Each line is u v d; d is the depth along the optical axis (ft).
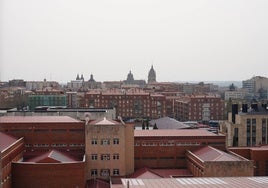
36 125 366.02
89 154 349.00
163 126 597.52
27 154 355.56
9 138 340.80
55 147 368.27
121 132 350.43
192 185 248.11
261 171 376.89
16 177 307.78
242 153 382.22
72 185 310.04
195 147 376.68
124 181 265.75
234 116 538.88
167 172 356.38
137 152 371.97
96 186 323.37
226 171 309.83
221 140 378.73
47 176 306.96
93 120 394.93
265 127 510.58
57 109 573.74
